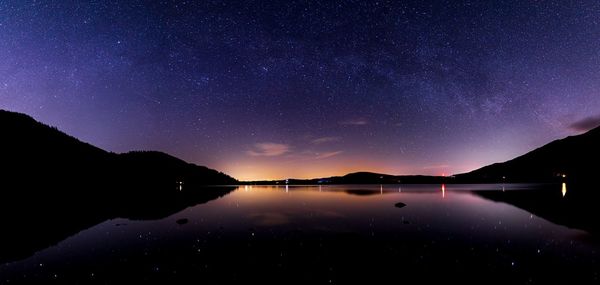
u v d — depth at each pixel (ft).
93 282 29.37
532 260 34.53
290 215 72.69
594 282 28.09
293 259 35.73
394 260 34.99
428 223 58.70
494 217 65.26
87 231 53.52
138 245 43.14
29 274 31.81
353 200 115.14
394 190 207.51
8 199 100.53
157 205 99.30
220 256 37.22
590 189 155.22
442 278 29.27
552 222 57.82
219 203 107.14
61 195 120.88
